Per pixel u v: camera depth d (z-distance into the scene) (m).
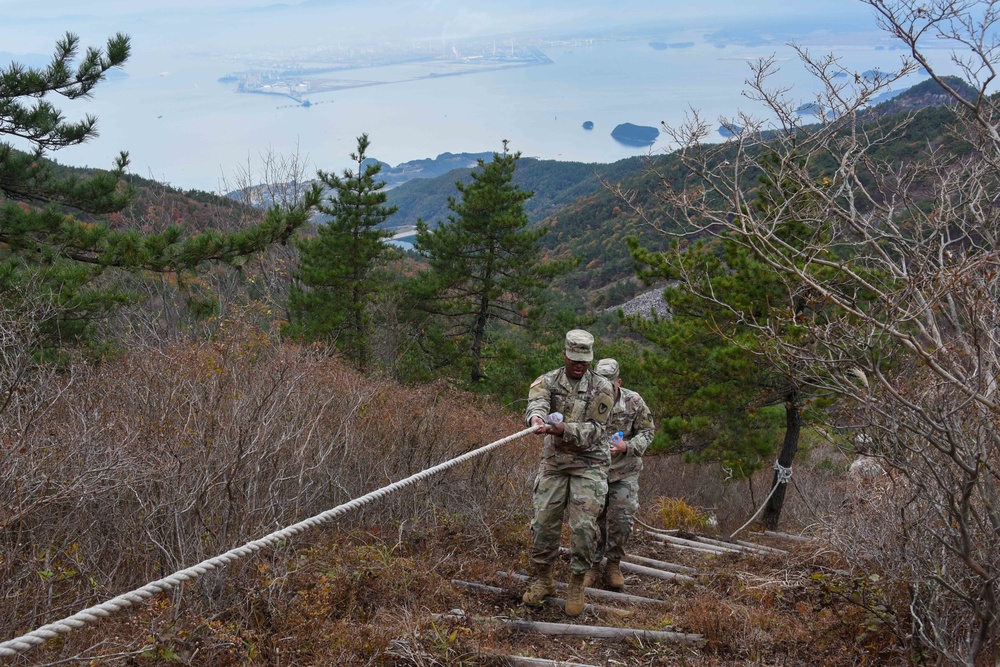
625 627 5.02
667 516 9.84
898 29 4.88
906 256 5.00
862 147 6.04
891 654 4.54
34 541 4.08
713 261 12.20
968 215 5.23
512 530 6.94
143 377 5.73
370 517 6.29
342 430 6.52
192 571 3.09
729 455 14.20
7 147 10.57
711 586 6.09
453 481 7.23
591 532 5.14
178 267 11.55
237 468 4.75
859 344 4.23
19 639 2.54
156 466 4.74
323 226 22.22
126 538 4.56
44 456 4.26
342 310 20.52
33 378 5.27
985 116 5.07
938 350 4.10
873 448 4.31
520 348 24.61
